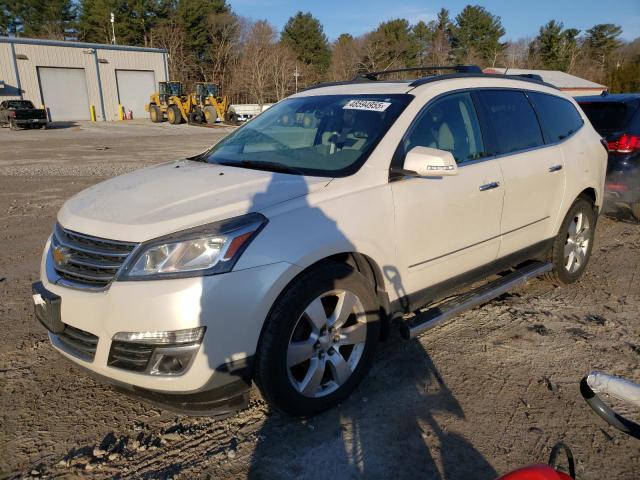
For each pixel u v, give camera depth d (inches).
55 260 116.9
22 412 122.8
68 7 2731.3
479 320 171.5
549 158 176.4
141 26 2452.0
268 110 176.7
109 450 110.0
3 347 152.6
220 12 2571.4
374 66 2544.3
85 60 1610.5
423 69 174.1
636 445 112.9
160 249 101.4
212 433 115.9
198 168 141.0
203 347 100.2
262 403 127.3
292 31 2696.9
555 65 2861.7
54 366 143.2
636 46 2994.6
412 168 125.9
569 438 114.9
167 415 122.6
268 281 104.7
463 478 103.3
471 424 119.1
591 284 205.9
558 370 141.4
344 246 117.0
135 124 1441.9
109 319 102.8
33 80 1523.1
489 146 158.1
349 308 120.8
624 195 293.3
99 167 544.1
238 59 2568.9
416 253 135.9
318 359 117.3
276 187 119.0
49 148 764.0
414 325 137.6
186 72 2442.2
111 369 104.1
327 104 157.1
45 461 107.0
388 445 112.0
